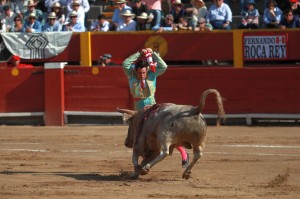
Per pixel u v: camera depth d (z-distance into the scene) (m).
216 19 41.94
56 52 42.00
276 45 39.44
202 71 37.06
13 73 39.03
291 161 25.52
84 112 38.44
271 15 41.44
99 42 41.38
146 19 42.47
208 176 22.36
